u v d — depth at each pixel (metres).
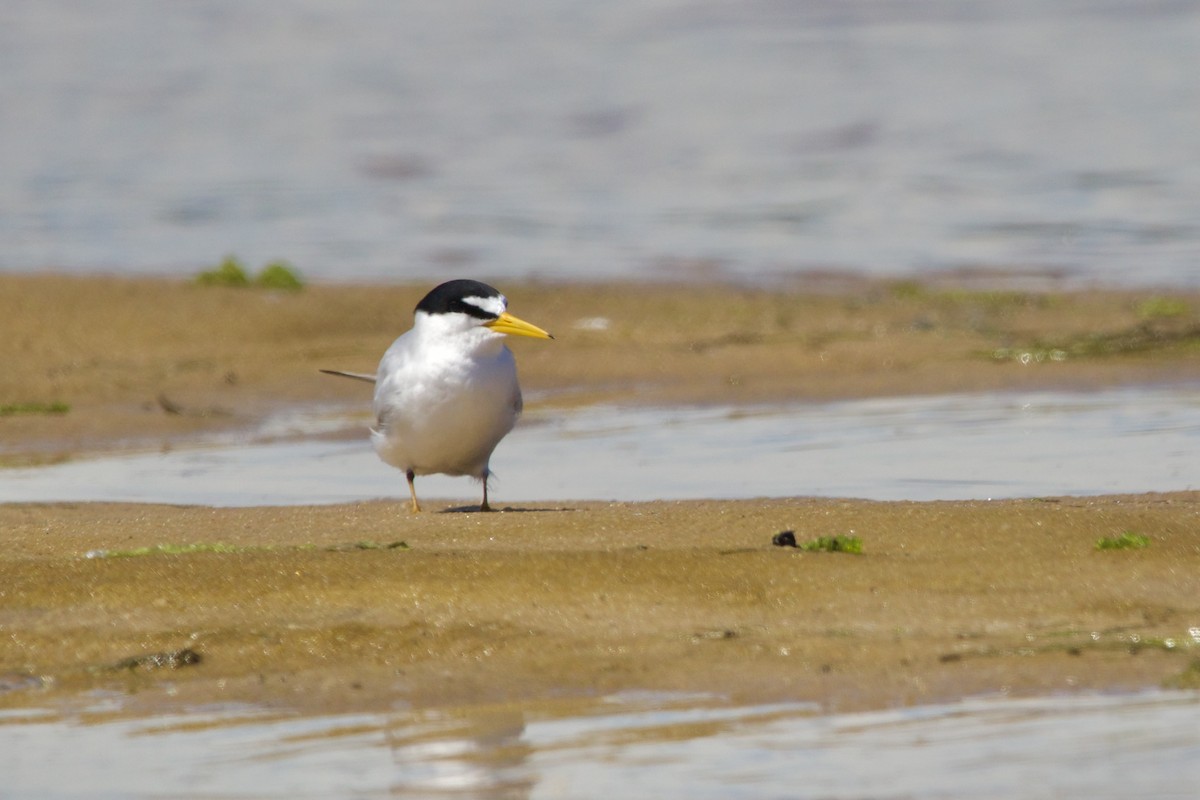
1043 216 29.91
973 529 9.63
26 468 14.80
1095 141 36.97
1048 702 7.31
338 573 8.91
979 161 35.31
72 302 21.36
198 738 7.25
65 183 34.50
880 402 17.19
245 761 6.96
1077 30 52.34
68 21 58.72
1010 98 42.31
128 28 57.34
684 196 32.59
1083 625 8.16
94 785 6.73
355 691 7.72
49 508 12.25
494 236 28.98
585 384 18.66
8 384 18.31
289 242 28.48
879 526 9.80
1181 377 17.92
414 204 32.09
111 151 38.31
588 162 36.56
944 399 17.20
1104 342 19.66
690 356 19.59
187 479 14.05
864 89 44.12
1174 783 6.46
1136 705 7.25
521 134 39.78
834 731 7.08
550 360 19.62
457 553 9.23
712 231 29.28
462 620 8.36
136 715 7.54
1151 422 15.33
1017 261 26.34
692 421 16.42
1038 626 8.17
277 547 9.52
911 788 6.49
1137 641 7.95
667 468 13.84
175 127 41.34
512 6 60.84
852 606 8.47
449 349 10.97
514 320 10.91
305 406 17.69
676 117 41.22
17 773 6.88
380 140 39.25
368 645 8.16
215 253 27.36
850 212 30.75
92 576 8.93
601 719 7.30
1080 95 42.34
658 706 7.42
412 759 6.93
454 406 10.95
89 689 7.85
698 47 51.69
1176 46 48.78
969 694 7.44
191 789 6.68
